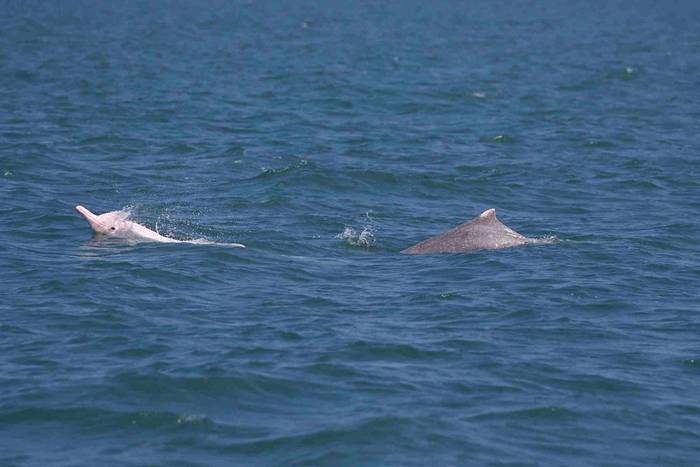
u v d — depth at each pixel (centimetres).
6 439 4609
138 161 12138
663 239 8769
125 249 7962
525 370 5484
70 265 7425
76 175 11125
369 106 17850
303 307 6550
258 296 6800
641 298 6906
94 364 5441
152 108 16425
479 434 4700
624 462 4531
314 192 10550
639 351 5866
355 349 5706
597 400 5141
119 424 4756
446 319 6338
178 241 8275
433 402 5019
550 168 12250
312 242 8519
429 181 11194
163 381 5169
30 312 6309
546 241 8481
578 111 17675
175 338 5862
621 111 17712
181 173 11525
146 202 9988
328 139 14200
